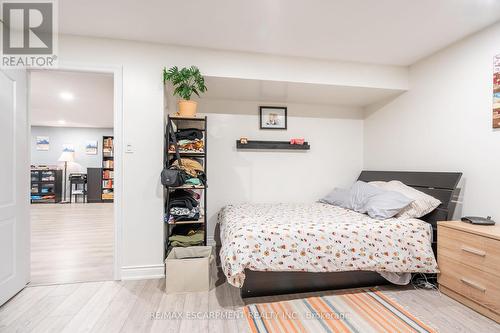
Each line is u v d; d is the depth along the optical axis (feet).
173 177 7.50
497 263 5.70
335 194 11.11
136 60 8.16
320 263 6.70
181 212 8.14
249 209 9.84
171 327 5.66
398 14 6.80
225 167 11.55
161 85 8.30
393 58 9.51
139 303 6.64
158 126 8.25
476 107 7.70
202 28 7.49
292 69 9.32
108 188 25.62
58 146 26.40
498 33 7.13
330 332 5.48
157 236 8.20
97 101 15.88
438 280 7.23
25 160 7.44
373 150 12.19
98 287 7.50
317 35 7.88
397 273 7.44
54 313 6.16
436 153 9.02
